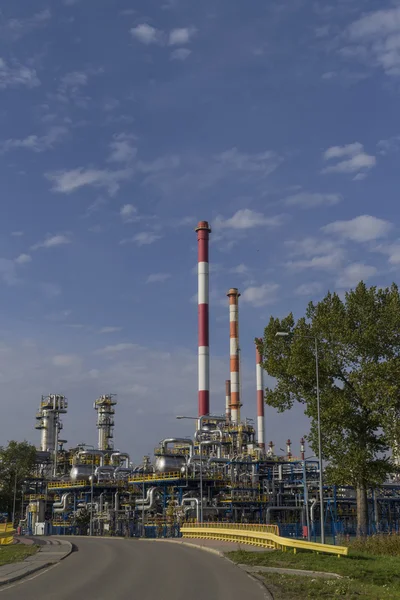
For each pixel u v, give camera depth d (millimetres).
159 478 103500
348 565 32375
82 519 112312
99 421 145000
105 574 30250
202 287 133125
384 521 92312
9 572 30375
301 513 97625
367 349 60500
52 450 145125
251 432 118062
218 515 98062
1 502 141500
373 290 63000
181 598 21719
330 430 61312
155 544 57469
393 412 57375
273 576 28625
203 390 127500
